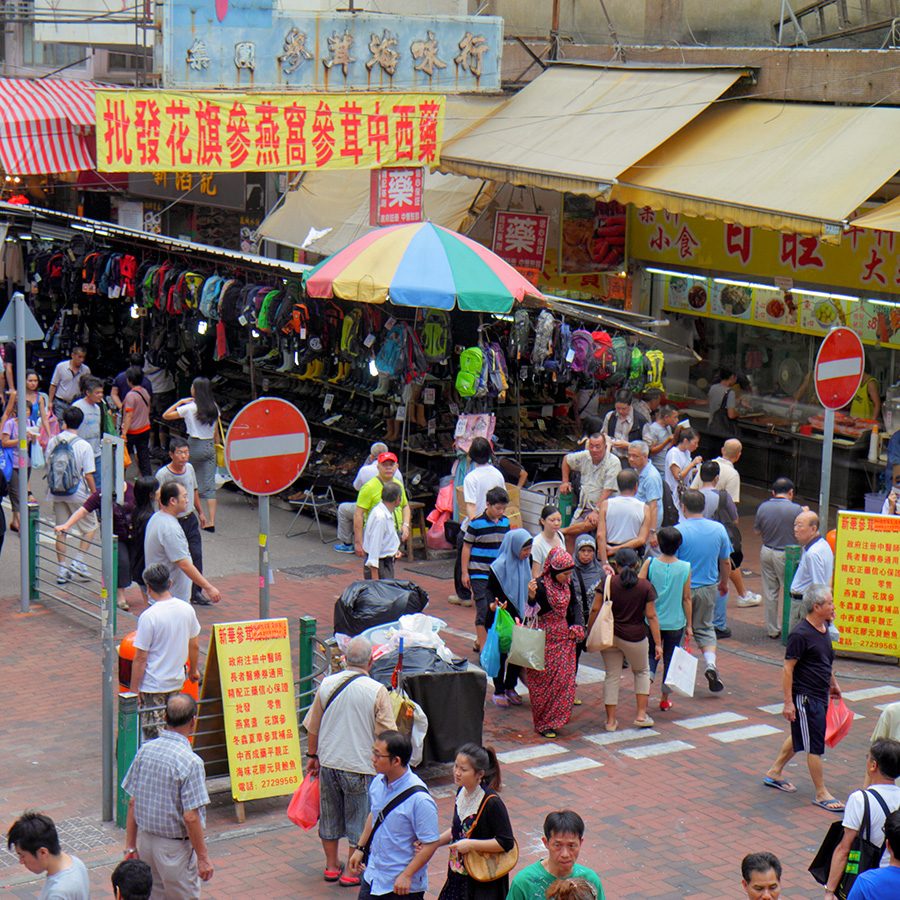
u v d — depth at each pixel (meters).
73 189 40.81
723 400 28.59
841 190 21.12
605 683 16.38
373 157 25.97
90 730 16.00
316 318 25.72
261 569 14.24
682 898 12.31
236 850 13.21
